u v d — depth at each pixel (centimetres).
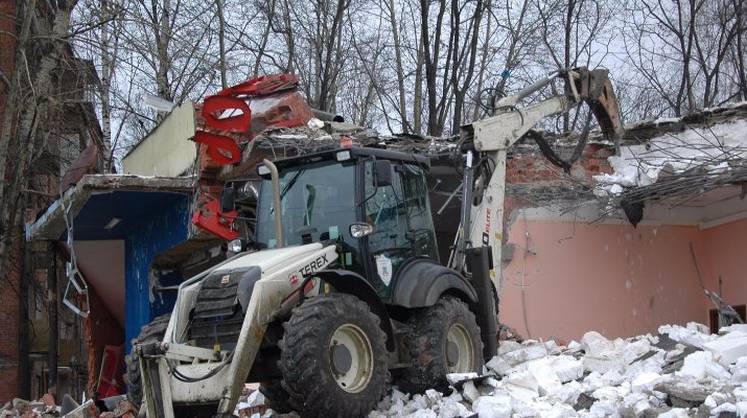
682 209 1353
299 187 838
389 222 829
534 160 1266
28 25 1473
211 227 1183
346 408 686
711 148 1191
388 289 802
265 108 1233
